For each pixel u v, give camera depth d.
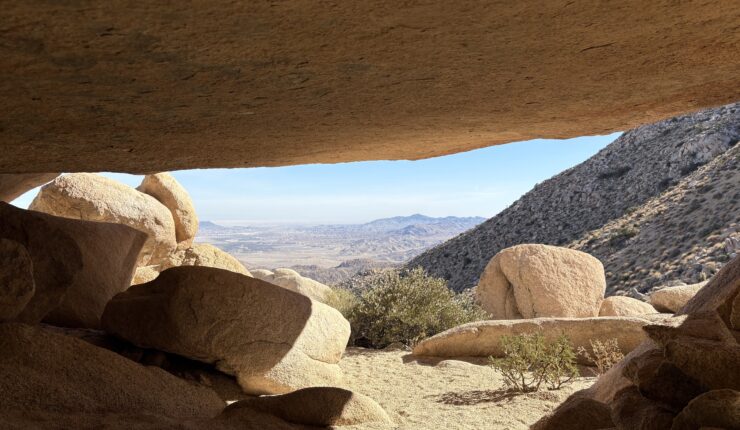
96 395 4.61
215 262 12.34
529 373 8.30
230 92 3.27
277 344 7.02
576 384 7.71
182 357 6.92
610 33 2.95
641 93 4.47
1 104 3.07
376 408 5.64
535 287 13.09
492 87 3.77
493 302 14.11
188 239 12.70
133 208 11.30
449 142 6.04
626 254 33.66
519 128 5.49
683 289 12.31
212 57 2.69
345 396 5.51
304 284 16.19
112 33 2.31
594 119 5.39
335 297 12.61
